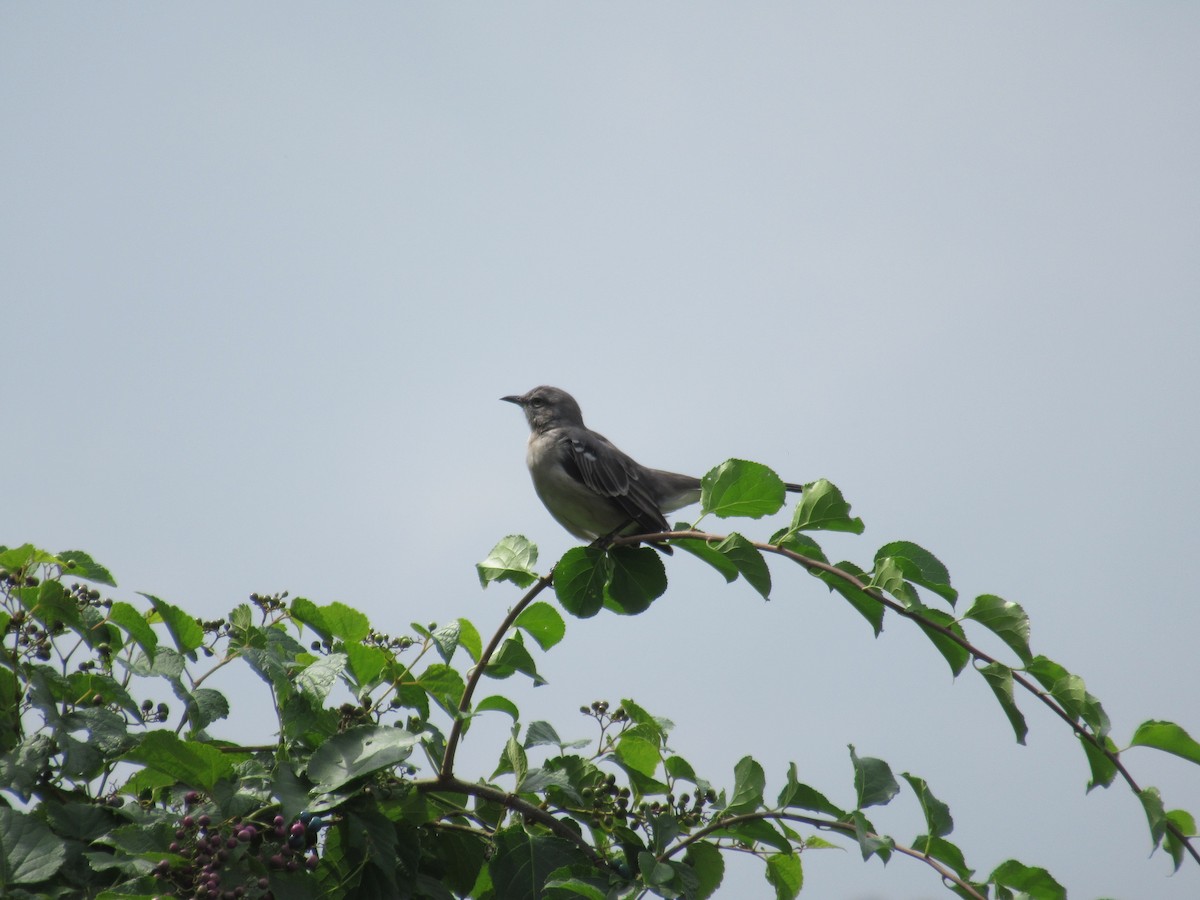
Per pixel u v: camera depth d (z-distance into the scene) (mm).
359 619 9461
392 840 7922
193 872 7219
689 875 8492
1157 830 7621
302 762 8094
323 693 8297
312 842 7992
